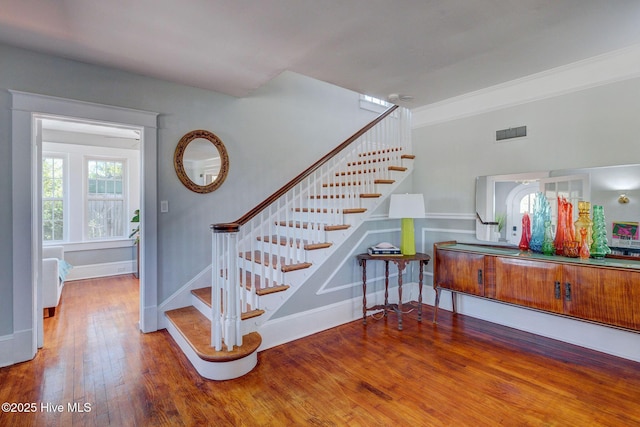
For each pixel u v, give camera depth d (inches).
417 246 169.2
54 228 209.3
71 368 99.7
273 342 116.7
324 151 184.9
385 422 75.8
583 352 110.2
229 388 89.6
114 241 224.4
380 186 156.3
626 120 105.6
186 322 118.7
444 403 82.7
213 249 100.0
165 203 130.6
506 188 134.1
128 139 229.6
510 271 117.8
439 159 159.8
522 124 130.2
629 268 92.0
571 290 103.0
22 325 103.4
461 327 133.4
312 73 122.0
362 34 93.1
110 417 77.3
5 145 100.4
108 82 116.3
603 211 108.7
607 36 95.7
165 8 79.8
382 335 125.8
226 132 145.6
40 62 104.9
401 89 139.6
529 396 85.3
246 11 81.2
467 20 86.1
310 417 77.6
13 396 85.2
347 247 140.9
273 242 148.8
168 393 87.1
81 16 83.3
